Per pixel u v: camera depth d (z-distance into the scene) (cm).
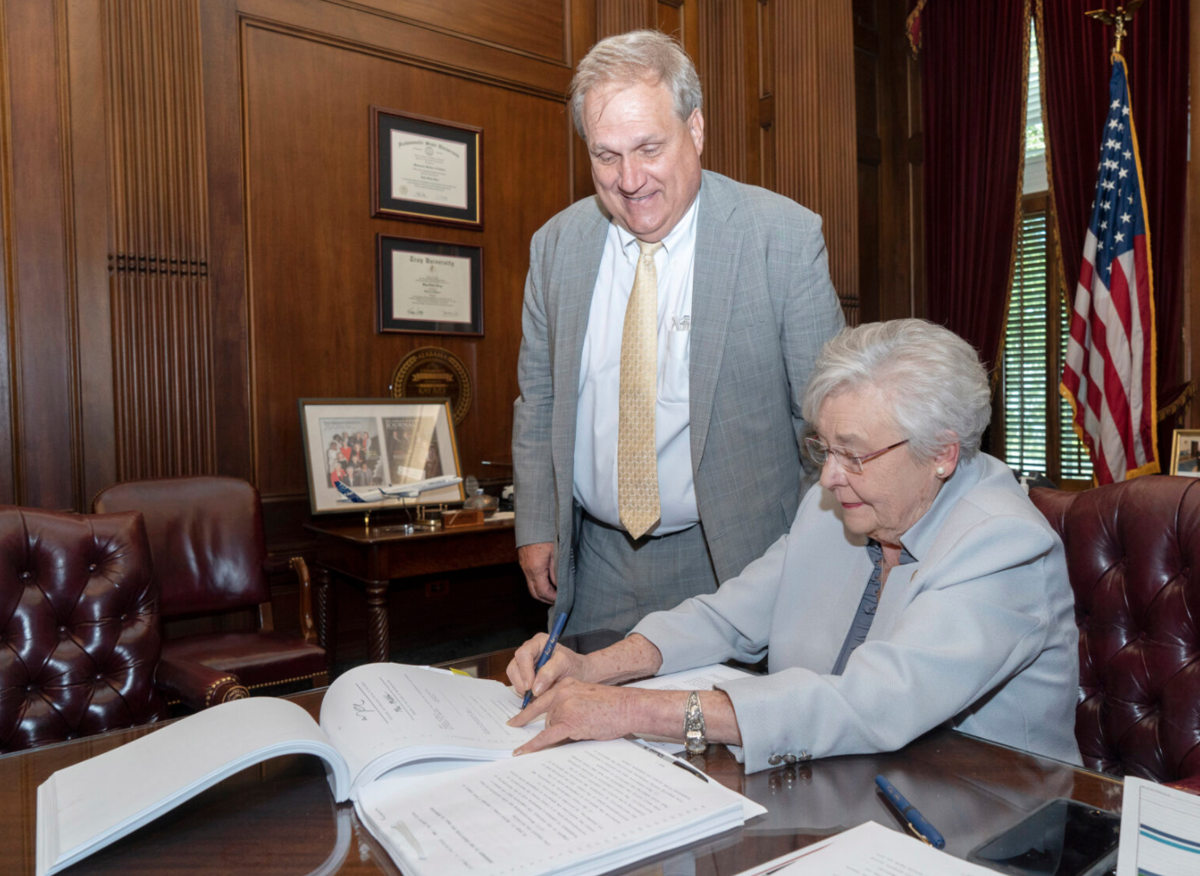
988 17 538
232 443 347
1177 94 445
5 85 296
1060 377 515
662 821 79
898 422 109
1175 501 137
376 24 380
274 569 307
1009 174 531
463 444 413
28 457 301
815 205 461
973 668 101
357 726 99
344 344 376
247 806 89
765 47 486
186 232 332
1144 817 82
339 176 373
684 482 171
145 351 323
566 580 181
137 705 203
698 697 101
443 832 78
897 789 90
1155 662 135
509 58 422
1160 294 452
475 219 411
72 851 76
